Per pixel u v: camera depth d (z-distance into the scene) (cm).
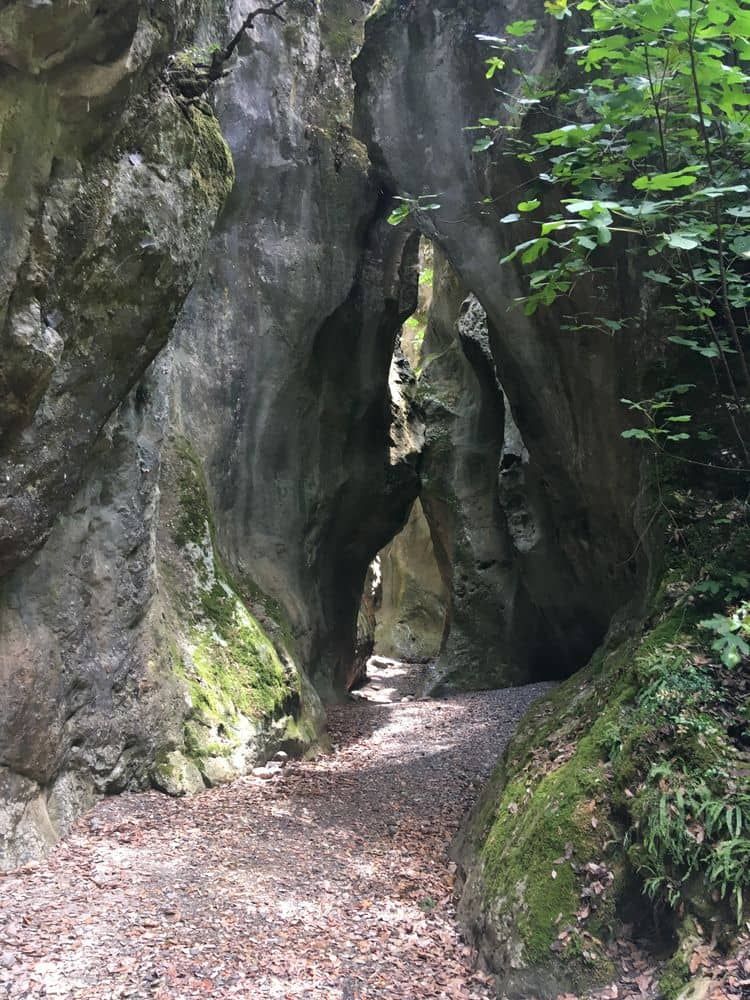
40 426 543
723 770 389
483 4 822
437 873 553
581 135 458
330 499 1264
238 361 1052
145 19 554
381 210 1227
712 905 355
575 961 377
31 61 453
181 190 657
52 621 601
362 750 990
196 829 615
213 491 995
